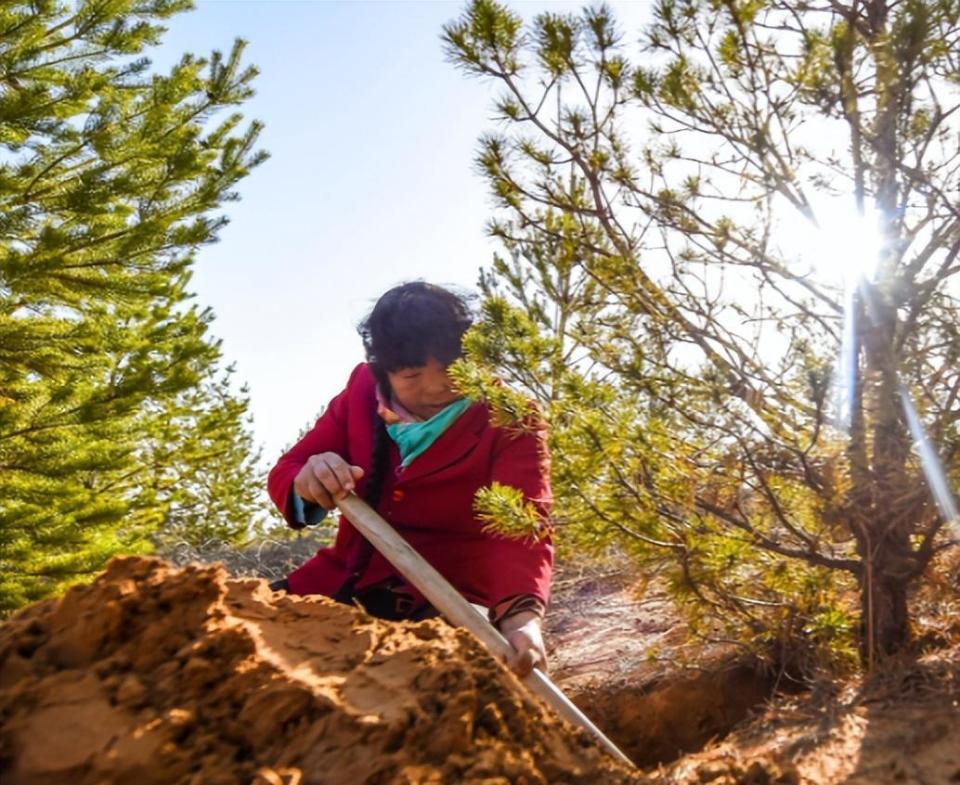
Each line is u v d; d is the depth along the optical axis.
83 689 1.34
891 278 2.39
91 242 7.29
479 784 1.29
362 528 2.31
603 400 2.51
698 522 2.56
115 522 8.27
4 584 7.43
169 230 7.47
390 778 1.27
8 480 7.70
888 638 2.49
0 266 7.03
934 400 2.39
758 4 2.52
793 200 2.54
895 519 2.41
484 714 1.39
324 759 1.30
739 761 1.57
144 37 7.48
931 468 2.33
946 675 2.02
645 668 3.02
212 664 1.36
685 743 2.76
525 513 2.33
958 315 2.43
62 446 7.65
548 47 2.76
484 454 2.57
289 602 1.58
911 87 2.33
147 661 1.39
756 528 2.65
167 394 8.02
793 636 2.61
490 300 2.58
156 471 12.69
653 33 2.74
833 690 2.16
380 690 1.39
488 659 1.49
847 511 2.44
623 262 2.63
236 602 1.55
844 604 2.73
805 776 1.56
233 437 13.91
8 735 1.30
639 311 2.67
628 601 3.82
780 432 2.50
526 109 2.83
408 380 2.58
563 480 2.50
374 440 2.64
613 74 2.79
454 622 2.12
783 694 2.50
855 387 2.47
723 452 2.53
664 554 2.60
